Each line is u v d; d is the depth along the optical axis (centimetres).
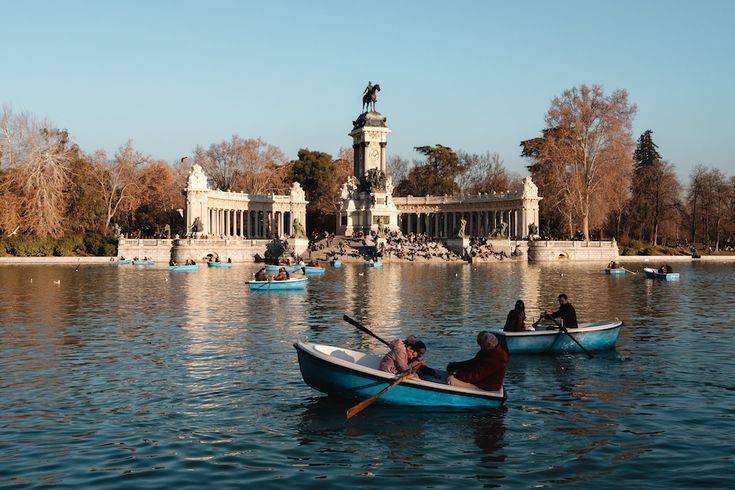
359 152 15150
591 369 2433
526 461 1516
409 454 1563
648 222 16638
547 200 14588
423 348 2044
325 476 1429
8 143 11538
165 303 4591
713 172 16988
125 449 1582
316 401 1994
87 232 13138
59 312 4066
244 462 1507
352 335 3183
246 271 8631
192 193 13125
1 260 10875
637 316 3956
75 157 13075
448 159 18600
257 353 2712
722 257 14025
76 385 2173
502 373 1933
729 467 1468
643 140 19275
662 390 2131
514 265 10675
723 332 3306
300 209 15825
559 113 12338
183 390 2114
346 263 10988
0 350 2773
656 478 1412
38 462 1495
